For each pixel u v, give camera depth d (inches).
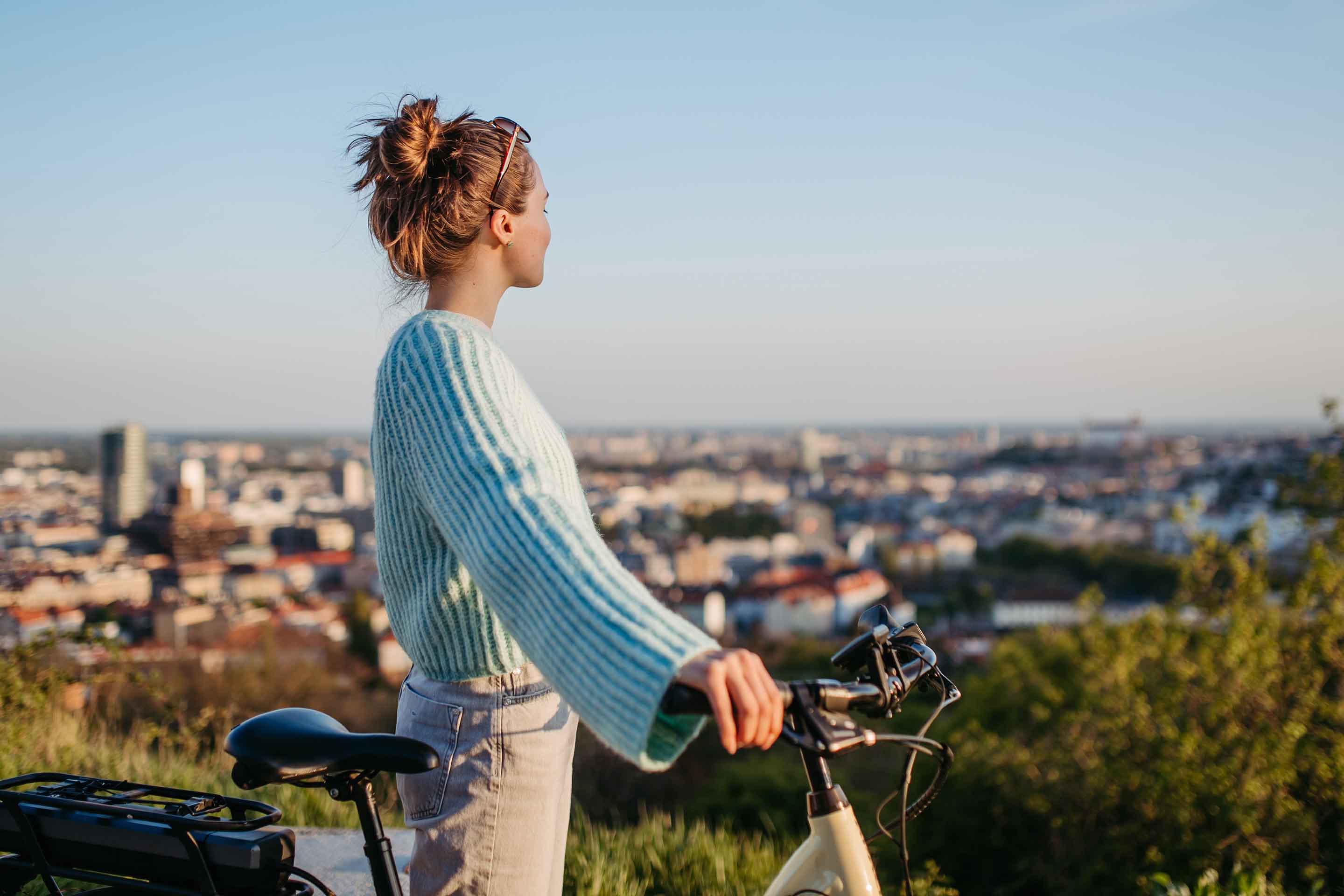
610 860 117.3
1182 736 229.3
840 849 38.6
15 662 155.3
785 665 792.3
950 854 257.3
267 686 377.1
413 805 46.1
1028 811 248.2
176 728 165.9
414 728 46.1
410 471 40.8
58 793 46.0
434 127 46.3
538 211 49.8
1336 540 236.4
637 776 265.3
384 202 47.9
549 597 32.7
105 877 43.0
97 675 161.5
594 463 7057.1
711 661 30.4
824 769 39.7
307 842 105.5
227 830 42.4
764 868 125.0
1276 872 185.6
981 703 440.5
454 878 45.0
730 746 29.5
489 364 41.4
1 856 45.5
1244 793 207.0
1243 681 227.5
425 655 44.7
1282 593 243.0
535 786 45.7
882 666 39.5
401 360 41.7
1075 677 387.5
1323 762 206.4
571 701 31.6
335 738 41.9
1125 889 216.5
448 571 42.3
